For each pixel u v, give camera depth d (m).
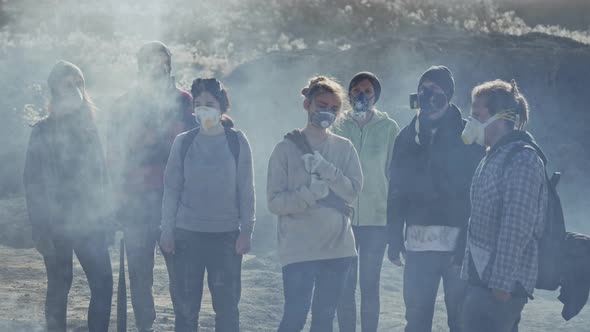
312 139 6.35
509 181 5.02
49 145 7.02
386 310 9.91
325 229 6.12
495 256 5.01
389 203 6.69
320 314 6.21
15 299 9.98
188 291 6.50
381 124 7.48
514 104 5.27
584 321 9.21
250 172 6.57
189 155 6.50
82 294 10.43
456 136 6.48
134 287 7.65
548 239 5.10
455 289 6.45
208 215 6.45
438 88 6.44
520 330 8.82
